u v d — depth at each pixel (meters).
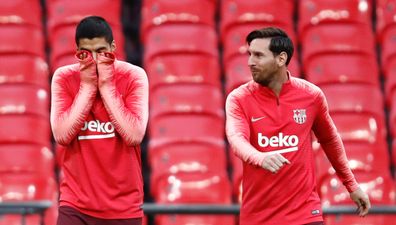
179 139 35.78
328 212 24.53
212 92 37.62
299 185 18.91
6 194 32.47
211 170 34.88
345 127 36.84
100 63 18.12
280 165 17.56
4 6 41.25
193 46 39.97
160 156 34.94
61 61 39.19
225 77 39.97
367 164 35.56
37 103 37.22
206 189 32.69
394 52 40.28
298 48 41.69
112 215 18.39
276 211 18.92
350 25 41.00
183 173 33.19
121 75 18.62
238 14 41.28
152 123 36.47
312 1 41.69
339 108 37.78
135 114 18.31
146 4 41.69
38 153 35.22
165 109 37.09
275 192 18.84
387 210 24.66
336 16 41.22
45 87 38.59
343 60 39.75
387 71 40.12
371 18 43.59
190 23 41.28
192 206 24.06
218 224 31.95
